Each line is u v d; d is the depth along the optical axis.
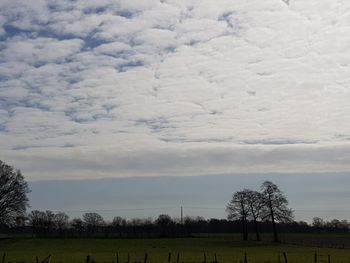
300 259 71.62
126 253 86.69
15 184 109.38
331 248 106.19
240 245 114.00
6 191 108.25
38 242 118.69
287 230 174.12
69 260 68.56
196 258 73.12
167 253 86.62
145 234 149.62
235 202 130.75
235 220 134.12
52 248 103.25
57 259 70.56
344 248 106.75
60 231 155.75
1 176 108.38
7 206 108.12
